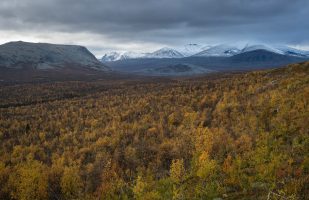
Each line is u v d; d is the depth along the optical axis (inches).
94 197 1241.4
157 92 4126.5
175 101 3191.4
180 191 1000.9
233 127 1683.1
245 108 2018.9
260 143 1228.5
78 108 3782.0
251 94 2404.0
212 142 1393.9
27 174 1430.9
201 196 928.3
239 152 1251.8
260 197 800.9
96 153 1947.6
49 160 1991.9
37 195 1386.6
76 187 1392.7
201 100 2812.5
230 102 2326.5
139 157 1737.2
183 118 2396.7
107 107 3602.4
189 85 4355.3
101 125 2733.8
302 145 1057.5
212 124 1989.4
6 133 2834.6
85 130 2625.5
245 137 1357.0
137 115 2913.4
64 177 1400.1
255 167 989.8
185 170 1228.5
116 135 2199.8
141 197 1053.8
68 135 2481.5
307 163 903.7
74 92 5885.8
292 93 1834.4
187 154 1547.7
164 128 2268.7
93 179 1509.6
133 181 1293.1
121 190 1234.6
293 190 770.2
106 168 1498.5
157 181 1225.4
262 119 1621.6
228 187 919.0
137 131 2288.4
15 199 1441.9
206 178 1033.5
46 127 2876.5
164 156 1640.0
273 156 1013.2
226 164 1059.9
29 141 2497.5
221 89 3097.9
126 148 1847.9
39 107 4124.0
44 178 1433.3
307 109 1428.4
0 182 1583.4
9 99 5177.2
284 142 1187.9
